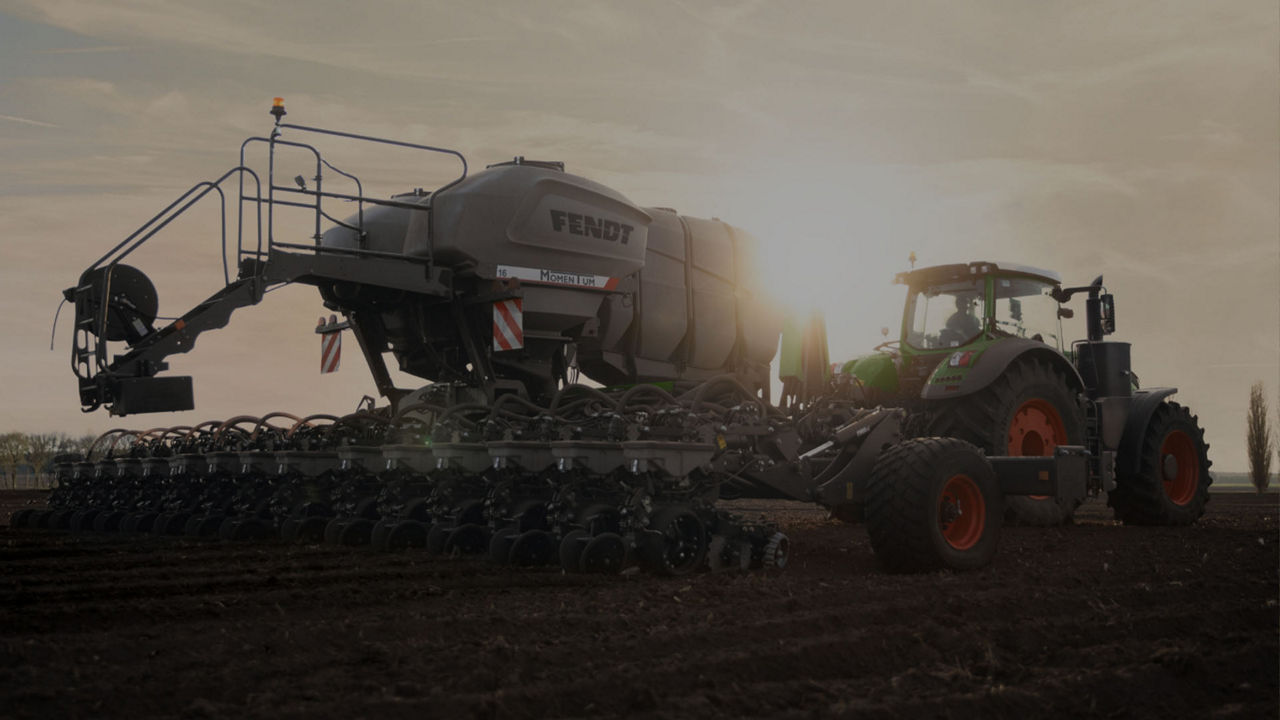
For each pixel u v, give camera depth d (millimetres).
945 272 10016
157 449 9844
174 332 7020
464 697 3162
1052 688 3461
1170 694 3512
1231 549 7648
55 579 6023
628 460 6066
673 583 5746
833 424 7434
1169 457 10453
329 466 8445
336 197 7652
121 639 4086
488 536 7277
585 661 3711
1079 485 6871
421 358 8672
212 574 6258
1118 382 10094
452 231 7723
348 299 8094
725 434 6746
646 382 9000
